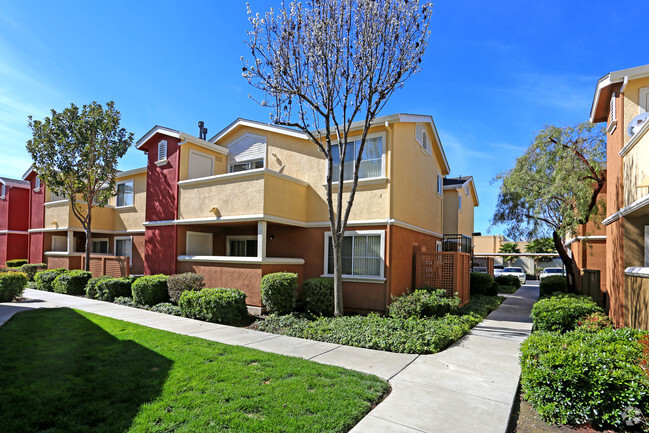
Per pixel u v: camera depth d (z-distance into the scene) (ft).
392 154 36.60
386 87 30.14
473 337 27.37
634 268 24.43
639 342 16.81
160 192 47.70
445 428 12.73
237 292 32.35
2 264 74.54
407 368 19.25
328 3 29.66
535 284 101.04
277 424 12.45
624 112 27.43
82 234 67.92
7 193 75.46
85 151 52.24
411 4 29.27
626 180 26.16
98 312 34.42
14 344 22.03
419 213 43.96
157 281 38.63
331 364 19.53
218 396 14.58
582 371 13.60
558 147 42.57
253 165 48.24
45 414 12.96
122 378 16.43
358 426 12.79
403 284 38.17
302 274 40.42
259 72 30.96
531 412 14.83
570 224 41.37
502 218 56.39
